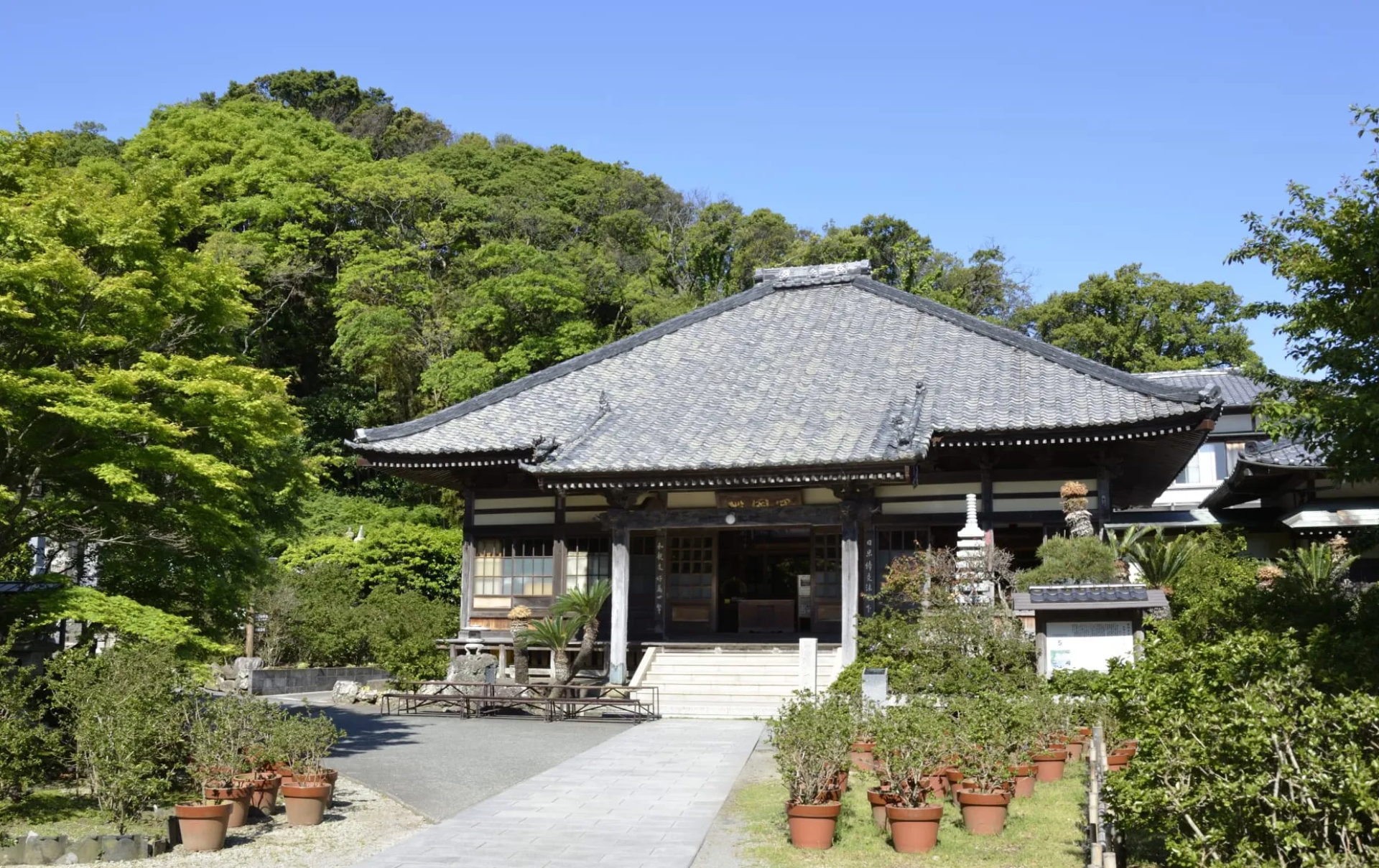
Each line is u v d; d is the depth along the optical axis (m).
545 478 24.31
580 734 19.02
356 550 40.09
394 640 29.77
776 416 25.95
